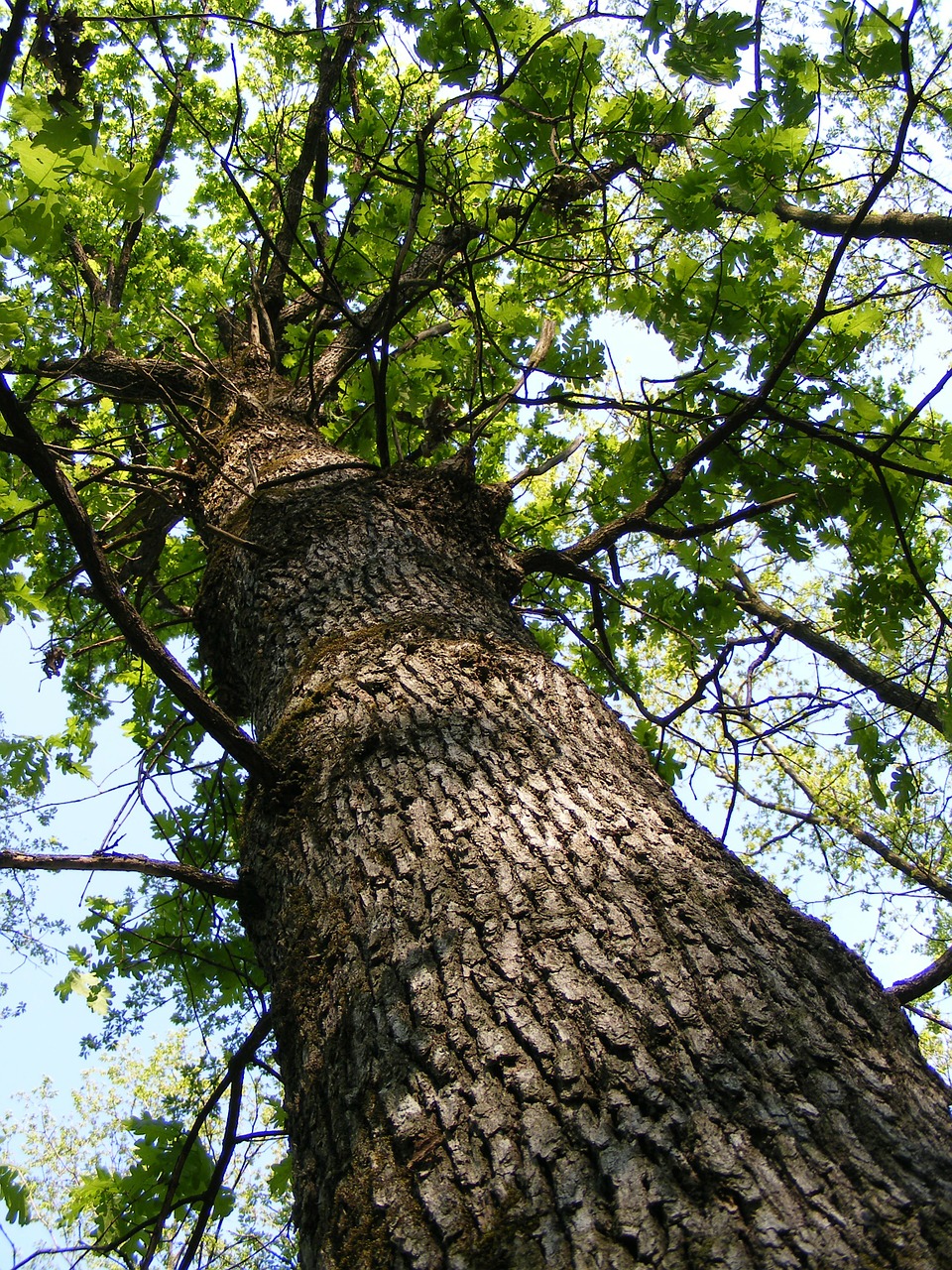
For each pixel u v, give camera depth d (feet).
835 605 12.59
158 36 7.81
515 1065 3.98
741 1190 3.36
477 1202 3.55
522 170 10.87
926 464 11.34
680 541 12.14
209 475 10.82
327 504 8.79
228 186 19.76
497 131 10.62
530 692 6.43
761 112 8.72
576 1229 3.33
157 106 19.52
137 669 15.71
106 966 11.50
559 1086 3.85
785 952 4.51
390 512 8.62
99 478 10.11
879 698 13.00
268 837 6.02
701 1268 3.12
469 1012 4.24
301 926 5.22
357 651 6.84
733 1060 3.87
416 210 8.33
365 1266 3.53
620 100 10.23
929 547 14.10
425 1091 4.01
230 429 11.64
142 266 19.39
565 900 4.70
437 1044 4.16
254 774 6.10
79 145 5.60
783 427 11.44
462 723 6.01
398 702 6.23
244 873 6.08
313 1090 4.49
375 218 11.29
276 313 15.44
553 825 5.22
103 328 12.08
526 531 15.08
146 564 13.26
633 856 5.00
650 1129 3.61
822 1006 4.22
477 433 9.73
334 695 6.49
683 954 4.38
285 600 7.84
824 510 11.85
